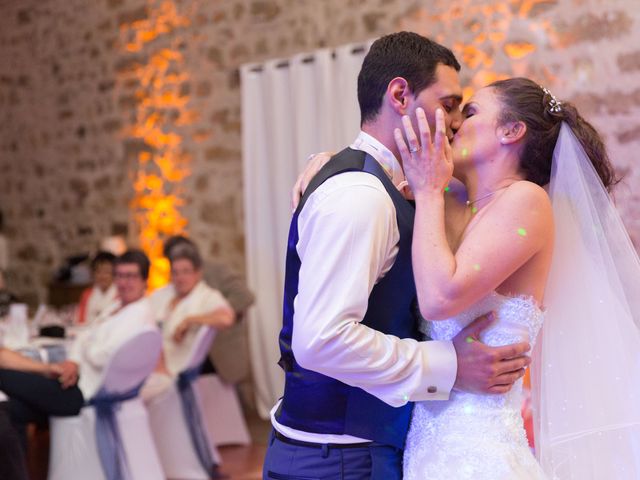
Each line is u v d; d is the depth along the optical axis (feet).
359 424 5.52
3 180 28.43
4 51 28.09
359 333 5.05
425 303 5.19
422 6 19.02
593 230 6.01
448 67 5.64
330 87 19.93
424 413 5.65
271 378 21.12
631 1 16.29
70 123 26.50
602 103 16.66
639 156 16.21
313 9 20.97
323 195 5.20
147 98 24.53
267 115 21.43
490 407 5.46
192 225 23.61
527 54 17.53
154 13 24.22
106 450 13.10
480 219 5.60
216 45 22.94
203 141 23.32
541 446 6.18
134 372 13.47
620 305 6.02
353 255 5.04
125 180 25.13
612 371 6.00
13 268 28.25
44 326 16.58
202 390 17.52
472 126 5.78
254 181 21.62
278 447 5.76
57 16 26.63
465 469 5.36
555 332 6.07
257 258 21.50
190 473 15.02
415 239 5.28
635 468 6.06
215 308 16.02
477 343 5.33
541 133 5.78
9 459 11.60
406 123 5.32
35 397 13.02
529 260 5.56
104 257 20.17
